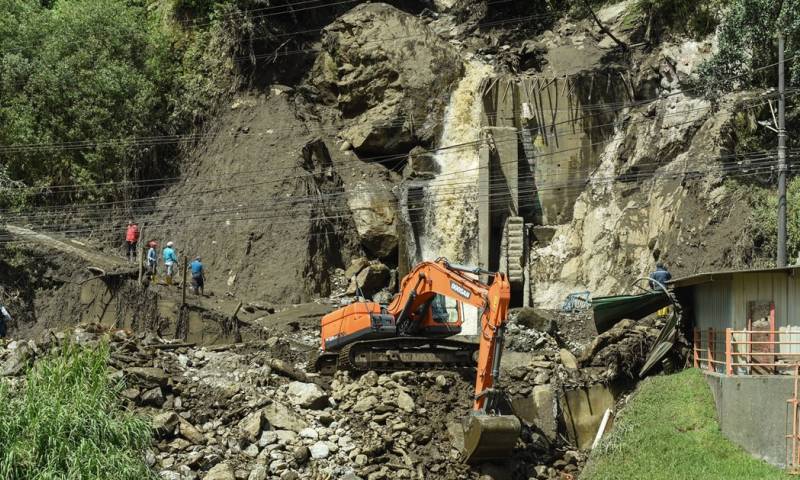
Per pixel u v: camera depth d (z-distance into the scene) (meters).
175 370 25.33
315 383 25.61
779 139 28.23
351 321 26.33
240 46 44.59
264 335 30.95
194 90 44.03
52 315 33.88
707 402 23.41
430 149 41.53
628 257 35.81
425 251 39.03
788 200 31.05
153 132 43.00
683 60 39.75
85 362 22.08
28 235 38.19
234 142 41.84
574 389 26.00
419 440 23.45
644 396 24.55
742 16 35.56
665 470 21.91
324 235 37.75
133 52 44.25
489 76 42.06
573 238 37.72
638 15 43.34
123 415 21.81
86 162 41.66
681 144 36.38
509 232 37.88
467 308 33.50
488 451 22.59
